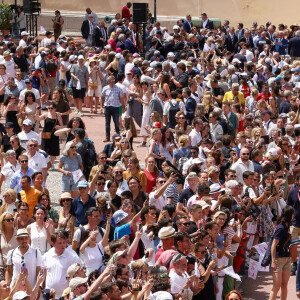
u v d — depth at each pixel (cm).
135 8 9444
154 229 3619
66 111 5741
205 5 12588
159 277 2992
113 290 2803
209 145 4825
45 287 3306
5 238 3506
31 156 4528
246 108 6444
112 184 4041
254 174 4409
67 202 3884
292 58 9538
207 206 3747
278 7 12938
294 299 3981
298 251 4422
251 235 4175
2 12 10019
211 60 8375
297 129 5644
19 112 5694
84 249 3406
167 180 4106
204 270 3338
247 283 4156
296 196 4434
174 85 6675
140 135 6794
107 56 7606
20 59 7506
